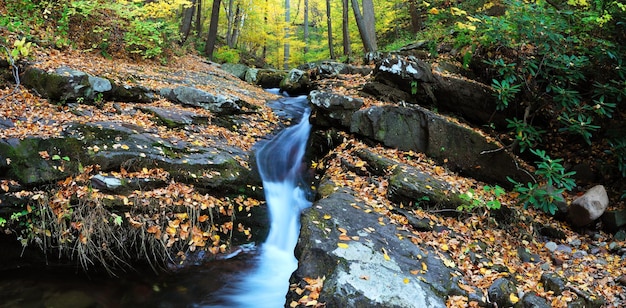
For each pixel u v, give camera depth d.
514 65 6.73
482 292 3.91
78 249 4.40
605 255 5.15
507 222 5.58
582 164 6.77
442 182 5.85
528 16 6.74
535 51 7.13
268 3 23.23
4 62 6.12
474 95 7.46
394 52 10.54
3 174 4.38
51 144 4.81
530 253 5.11
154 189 5.03
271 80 13.00
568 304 3.77
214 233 5.19
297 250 4.25
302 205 6.39
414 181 5.54
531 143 7.19
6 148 4.48
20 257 4.41
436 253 4.45
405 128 6.86
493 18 7.01
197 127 6.84
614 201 6.12
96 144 5.11
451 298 3.74
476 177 6.63
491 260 4.63
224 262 4.99
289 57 25.17
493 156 6.67
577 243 5.43
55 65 6.57
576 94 6.41
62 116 5.61
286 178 6.83
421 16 15.75
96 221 4.48
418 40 11.88
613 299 4.07
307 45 25.36
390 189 5.42
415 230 4.89
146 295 4.41
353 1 12.89
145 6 10.17
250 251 5.28
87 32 9.02
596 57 6.54
